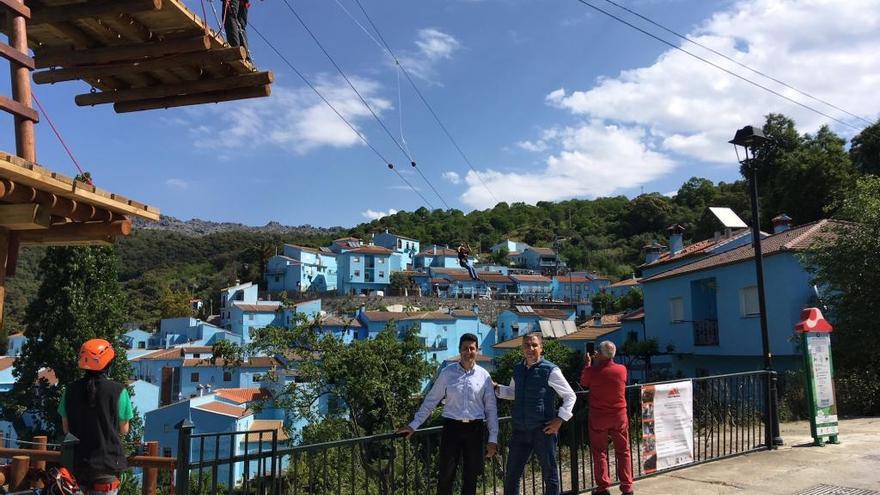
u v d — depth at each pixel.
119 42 5.68
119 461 4.31
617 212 120.88
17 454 7.31
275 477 4.99
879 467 7.33
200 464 4.69
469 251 18.72
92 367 4.34
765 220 41.44
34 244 5.53
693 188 105.88
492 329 63.25
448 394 5.20
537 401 5.36
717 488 6.54
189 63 5.76
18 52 4.49
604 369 6.12
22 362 25.00
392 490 5.41
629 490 6.03
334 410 18.53
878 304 14.03
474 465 5.09
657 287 27.08
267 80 6.04
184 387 44.06
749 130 9.71
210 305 82.31
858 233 14.64
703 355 23.91
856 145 39.00
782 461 7.82
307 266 83.62
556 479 5.32
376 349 18.33
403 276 83.62
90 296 25.70
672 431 7.45
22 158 4.21
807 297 18.83
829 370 9.18
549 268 94.38
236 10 5.99
